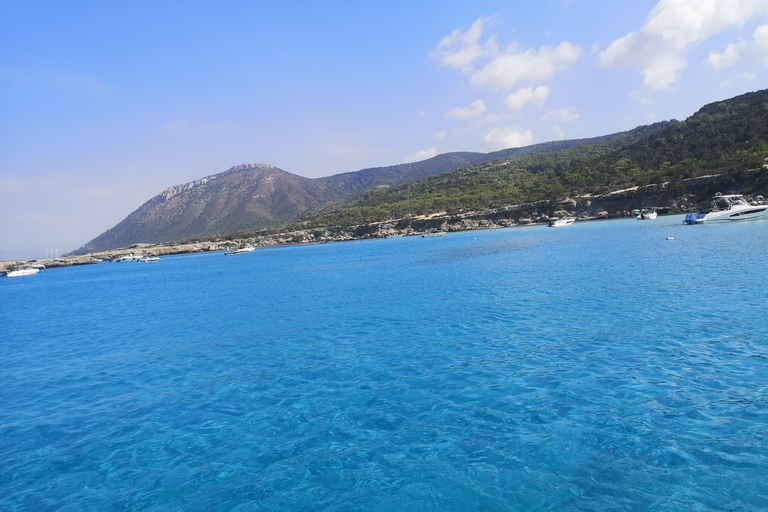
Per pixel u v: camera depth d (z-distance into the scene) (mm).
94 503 9414
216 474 10227
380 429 11758
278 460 10633
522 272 40062
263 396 14883
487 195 185250
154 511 8984
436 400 13273
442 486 9055
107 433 12930
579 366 14883
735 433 9984
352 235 189250
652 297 24344
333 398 14156
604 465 9266
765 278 26891
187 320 31641
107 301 50844
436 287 35844
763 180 98812
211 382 16859
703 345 15781
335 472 9914
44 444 12453
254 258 129000
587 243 64688
